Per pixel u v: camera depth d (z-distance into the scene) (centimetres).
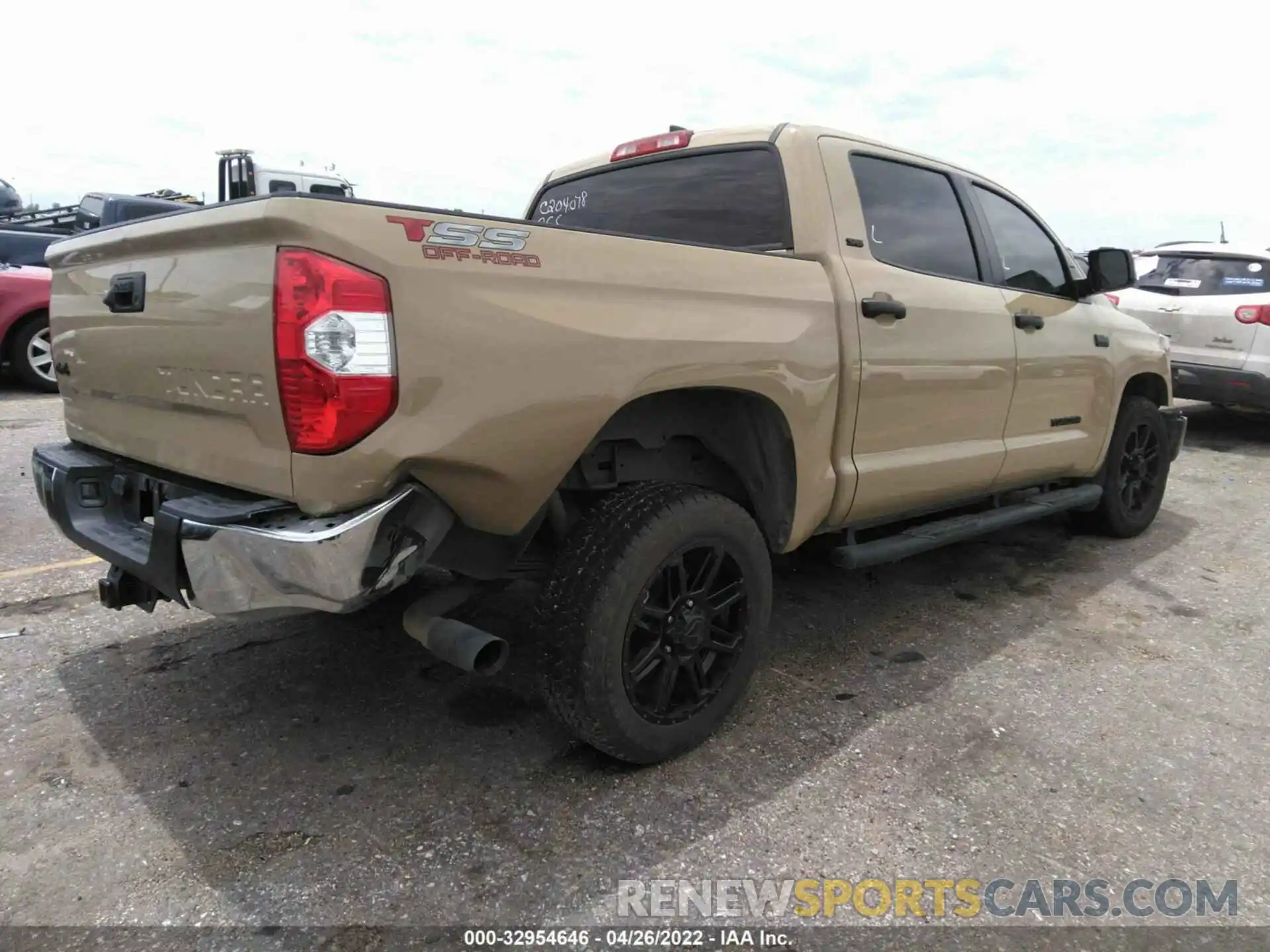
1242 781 268
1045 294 422
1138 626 388
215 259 211
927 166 363
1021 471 409
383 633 356
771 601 290
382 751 271
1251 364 765
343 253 190
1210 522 565
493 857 224
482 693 309
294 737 278
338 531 193
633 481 279
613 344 231
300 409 194
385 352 195
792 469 290
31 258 1009
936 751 280
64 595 385
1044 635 375
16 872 214
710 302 259
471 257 208
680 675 272
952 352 347
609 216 369
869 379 311
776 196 310
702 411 280
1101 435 464
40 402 824
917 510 363
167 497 248
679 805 247
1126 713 308
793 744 282
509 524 230
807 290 289
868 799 253
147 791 248
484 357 208
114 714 289
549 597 243
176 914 202
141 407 253
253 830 232
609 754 256
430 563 242
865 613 397
